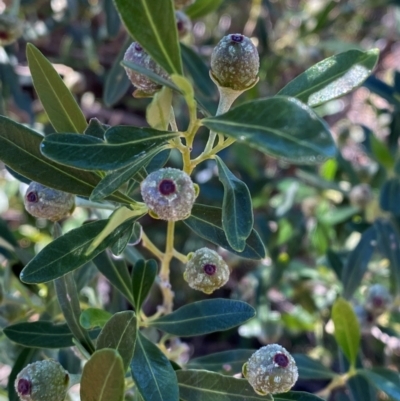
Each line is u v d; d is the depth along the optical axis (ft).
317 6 1.53
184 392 0.52
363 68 0.46
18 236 1.22
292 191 1.25
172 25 0.39
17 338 0.57
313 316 1.20
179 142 0.45
